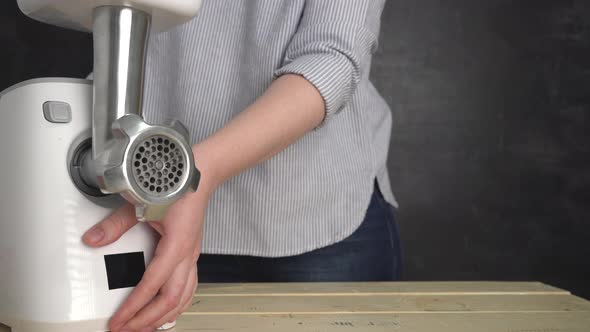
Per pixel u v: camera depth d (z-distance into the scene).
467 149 2.46
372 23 0.82
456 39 2.43
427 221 2.46
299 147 0.95
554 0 2.47
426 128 2.43
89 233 0.52
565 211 2.53
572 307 0.77
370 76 2.40
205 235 0.98
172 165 0.49
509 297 0.82
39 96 0.53
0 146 0.55
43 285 0.53
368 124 1.06
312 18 0.79
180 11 0.51
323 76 0.70
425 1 2.40
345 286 0.88
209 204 0.97
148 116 0.98
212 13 0.92
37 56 1.95
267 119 0.64
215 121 0.95
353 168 1.03
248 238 0.98
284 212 0.96
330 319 0.69
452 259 2.48
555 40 2.49
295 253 0.98
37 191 0.53
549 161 2.51
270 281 1.02
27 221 0.53
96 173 0.49
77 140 0.53
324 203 1.00
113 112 0.50
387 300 0.79
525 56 2.47
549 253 2.53
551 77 2.49
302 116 0.68
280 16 0.89
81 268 0.53
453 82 2.44
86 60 1.98
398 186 2.44
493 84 2.46
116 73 0.50
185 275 0.57
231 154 0.61
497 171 2.48
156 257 0.55
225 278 1.02
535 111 2.49
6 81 1.93
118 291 0.55
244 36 0.92
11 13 1.92
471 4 2.43
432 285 0.89
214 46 0.93
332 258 1.02
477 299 0.81
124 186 0.47
